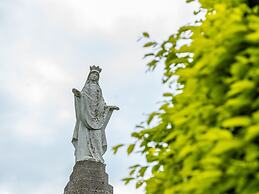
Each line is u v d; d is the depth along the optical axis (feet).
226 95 20.48
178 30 27.30
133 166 27.27
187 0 29.73
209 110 20.49
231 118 19.65
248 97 19.27
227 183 18.63
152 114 26.12
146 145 27.76
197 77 21.70
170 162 23.34
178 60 27.32
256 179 17.87
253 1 23.88
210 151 19.12
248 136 17.56
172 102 26.17
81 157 100.63
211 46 21.29
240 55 20.53
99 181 98.58
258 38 18.89
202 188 18.79
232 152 19.02
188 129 21.91
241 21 20.99
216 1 24.94
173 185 22.76
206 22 23.71
